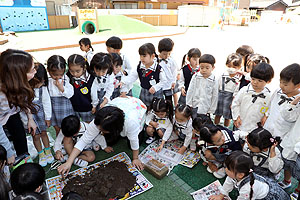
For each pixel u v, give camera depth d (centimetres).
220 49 1052
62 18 1978
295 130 212
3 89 174
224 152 240
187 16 2461
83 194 214
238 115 282
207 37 1543
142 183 231
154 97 315
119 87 354
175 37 1522
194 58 339
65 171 237
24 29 1734
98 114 203
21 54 171
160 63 343
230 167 188
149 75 327
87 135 242
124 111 246
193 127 267
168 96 371
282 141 228
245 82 303
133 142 246
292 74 205
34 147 292
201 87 311
